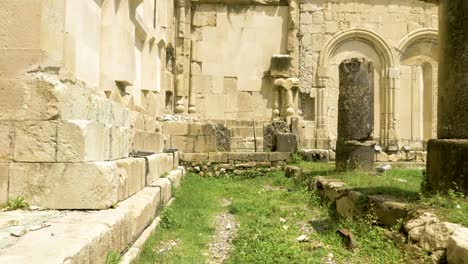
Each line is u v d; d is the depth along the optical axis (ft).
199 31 56.75
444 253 13.74
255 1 56.75
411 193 20.57
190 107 55.72
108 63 22.93
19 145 14.34
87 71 19.83
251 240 18.71
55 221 12.32
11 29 14.65
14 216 12.81
